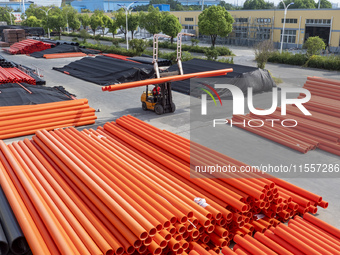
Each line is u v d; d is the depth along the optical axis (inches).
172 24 1991.9
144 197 297.4
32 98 687.7
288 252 261.9
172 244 251.0
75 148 422.3
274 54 1473.9
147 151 421.1
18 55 1667.1
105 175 343.6
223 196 303.1
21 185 331.9
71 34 3053.6
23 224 265.7
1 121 551.2
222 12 1843.0
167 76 669.3
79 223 272.2
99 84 991.0
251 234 304.2
